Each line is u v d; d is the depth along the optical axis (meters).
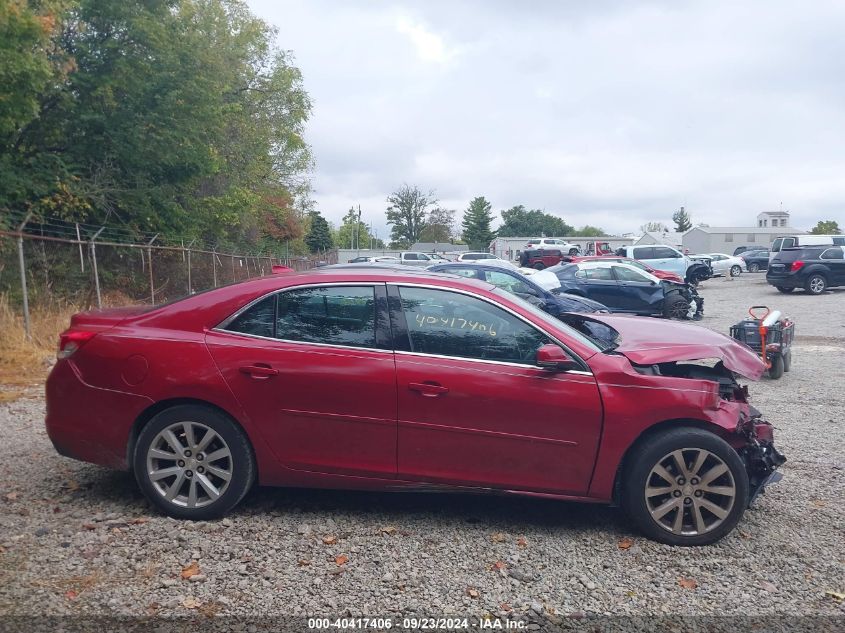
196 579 3.63
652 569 3.93
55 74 18.19
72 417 4.43
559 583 3.74
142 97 20.66
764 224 118.06
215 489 4.34
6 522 4.27
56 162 19.05
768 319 9.84
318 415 4.29
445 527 4.43
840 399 8.61
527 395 4.20
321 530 4.30
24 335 10.84
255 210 35.44
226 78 28.08
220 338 4.40
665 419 4.21
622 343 4.91
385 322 4.39
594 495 4.29
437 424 4.24
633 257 28.22
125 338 4.42
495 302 4.43
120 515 4.41
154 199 21.83
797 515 4.78
